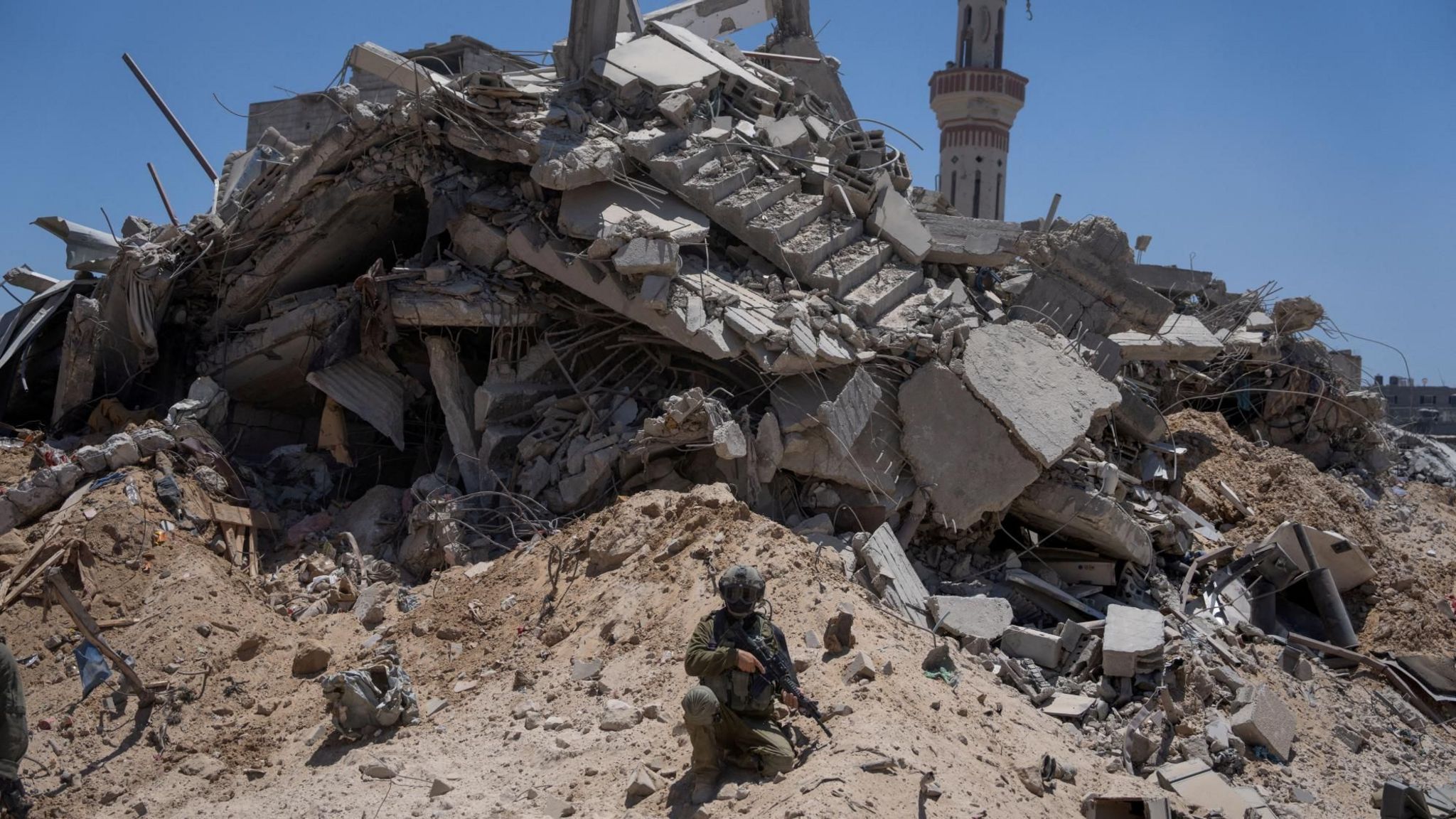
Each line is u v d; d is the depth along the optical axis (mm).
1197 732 10297
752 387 12891
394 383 14688
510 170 14484
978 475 12758
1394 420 29609
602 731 8453
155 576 11414
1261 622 13461
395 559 12891
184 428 13219
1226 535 14945
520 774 8141
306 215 14750
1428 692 12656
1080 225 15742
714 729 7242
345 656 10656
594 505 12648
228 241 15078
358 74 25031
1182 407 19656
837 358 12367
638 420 13094
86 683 10172
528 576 11164
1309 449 20109
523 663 9805
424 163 14336
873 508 12586
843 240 14305
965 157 43906
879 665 8648
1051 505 13000
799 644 8875
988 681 9852
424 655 10445
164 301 15172
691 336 12219
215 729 9781
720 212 13711
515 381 13797
